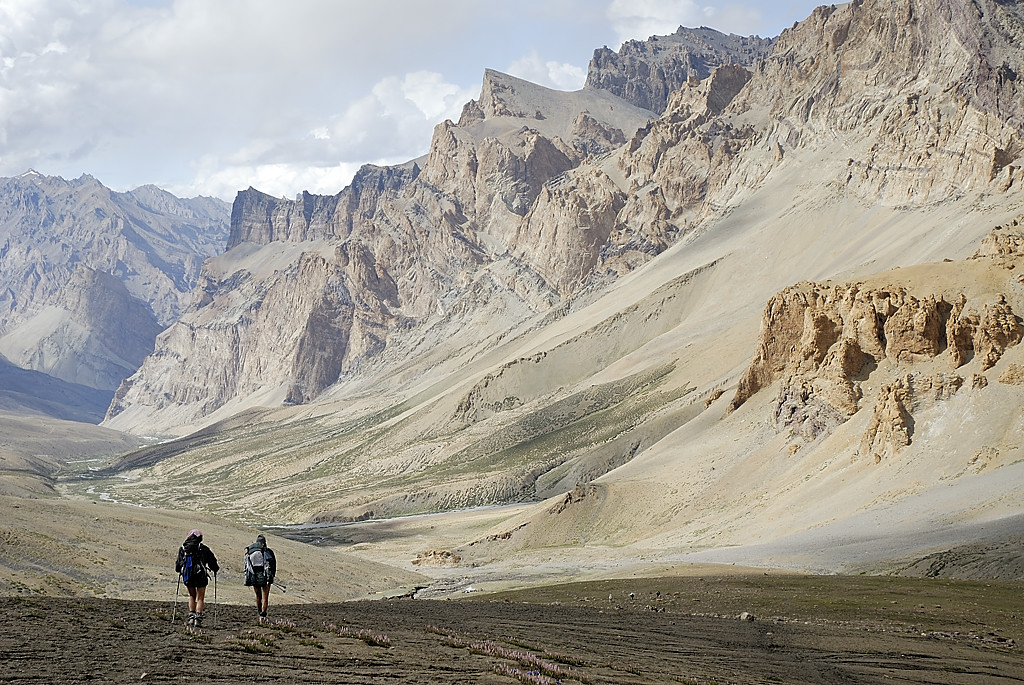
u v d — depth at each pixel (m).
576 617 56.72
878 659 43.69
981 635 52.97
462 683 26.83
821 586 78.56
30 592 67.06
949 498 106.81
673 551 132.50
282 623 37.12
